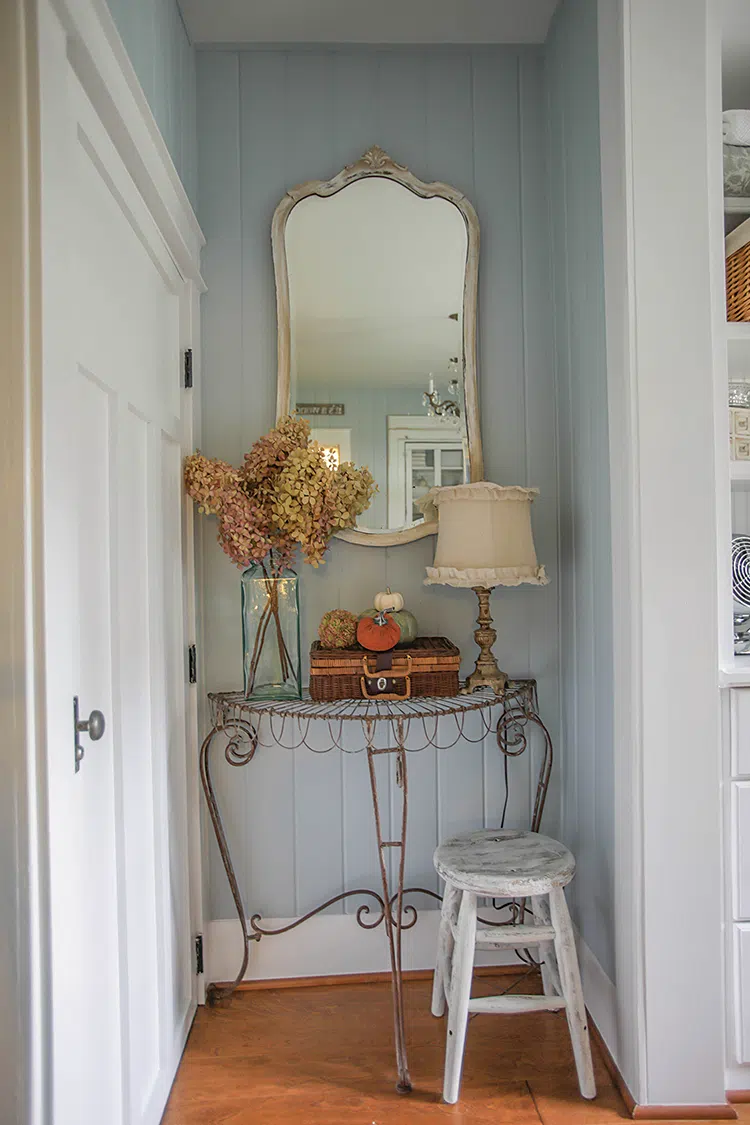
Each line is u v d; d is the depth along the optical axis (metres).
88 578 1.17
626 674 1.59
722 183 1.59
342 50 2.13
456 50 2.15
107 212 1.28
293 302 2.11
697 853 1.55
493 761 2.15
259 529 1.88
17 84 0.90
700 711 1.56
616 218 1.60
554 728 2.16
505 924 2.14
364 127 2.13
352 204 2.11
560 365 2.10
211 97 2.11
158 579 1.64
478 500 1.84
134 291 1.47
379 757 2.12
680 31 1.55
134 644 1.45
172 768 1.77
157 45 1.64
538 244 2.17
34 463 0.92
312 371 2.11
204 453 2.11
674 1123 1.53
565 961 1.62
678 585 1.56
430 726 2.13
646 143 1.55
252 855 2.10
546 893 1.65
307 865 2.11
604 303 1.72
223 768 2.09
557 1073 1.70
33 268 0.92
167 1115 1.58
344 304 2.11
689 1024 1.55
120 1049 1.28
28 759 0.91
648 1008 1.55
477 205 2.15
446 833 2.14
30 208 0.91
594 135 1.77
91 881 1.13
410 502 2.12
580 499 1.95
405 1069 1.65
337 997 2.02
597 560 1.83
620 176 1.58
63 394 0.99
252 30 2.03
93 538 1.20
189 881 1.96
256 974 2.08
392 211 2.12
